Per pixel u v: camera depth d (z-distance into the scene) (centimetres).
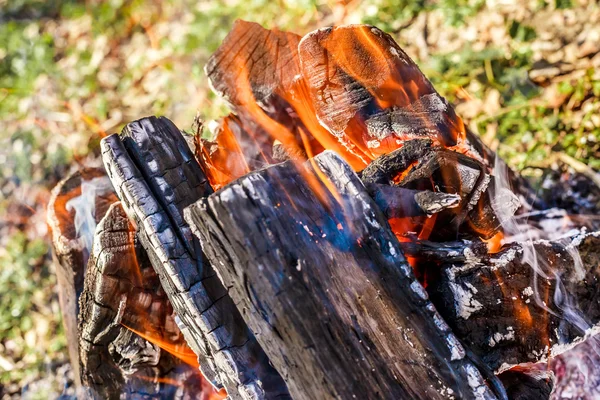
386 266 168
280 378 186
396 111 226
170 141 207
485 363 176
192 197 203
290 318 161
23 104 525
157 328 228
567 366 244
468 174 189
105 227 216
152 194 197
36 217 434
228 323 189
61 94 524
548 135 329
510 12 400
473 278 178
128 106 493
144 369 237
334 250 166
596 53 354
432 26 425
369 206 170
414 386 162
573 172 308
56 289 383
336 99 232
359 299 165
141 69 516
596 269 189
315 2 482
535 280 182
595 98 334
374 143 229
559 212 278
